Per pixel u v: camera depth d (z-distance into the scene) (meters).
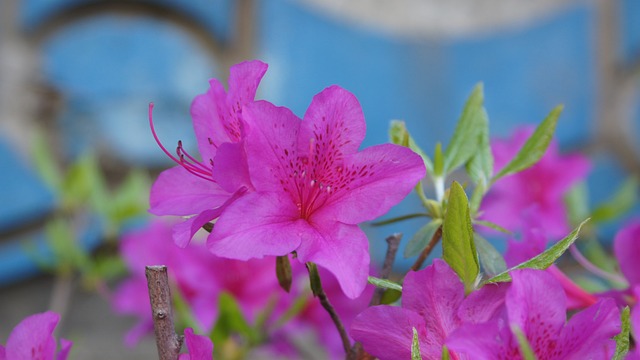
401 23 1.22
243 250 0.30
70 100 1.09
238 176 0.31
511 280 0.30
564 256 0.94
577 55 1.23
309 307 0.52
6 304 1.07
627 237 0.36
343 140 0.32
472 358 0.29
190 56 1.14
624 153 1.22
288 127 0.32
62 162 1.08
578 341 0.29
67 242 0.63
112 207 0.64
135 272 0.56
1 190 1.06
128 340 0.57
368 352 0.31
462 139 0.37
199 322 0.51
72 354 0.87
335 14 1.19
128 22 1.12
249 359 0.55
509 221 0.57
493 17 1.23
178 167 0.33
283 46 1.16
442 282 0.31
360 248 0.31
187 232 0.31
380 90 1.21
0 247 1.07
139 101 1.12
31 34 1.09
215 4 1.14
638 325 0.31
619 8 1.23
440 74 1.22
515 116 1.22
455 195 0.31
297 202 0.32
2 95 1.07
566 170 0.59
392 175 0.31
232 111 0.33
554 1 1.24
